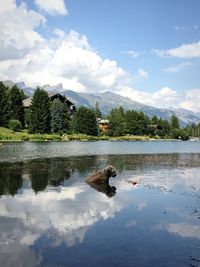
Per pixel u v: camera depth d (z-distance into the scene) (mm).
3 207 20625
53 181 31422
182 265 12508
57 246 14102
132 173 38719
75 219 18094
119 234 15695
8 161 50312
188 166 47531
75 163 49281
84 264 12461
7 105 152250
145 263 12625
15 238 14984
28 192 25734
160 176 36312
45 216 18609
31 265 12297
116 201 22859
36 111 153250
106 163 50188
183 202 22859
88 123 176875
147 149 95875
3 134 133250
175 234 15844
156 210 20422
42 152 70062
